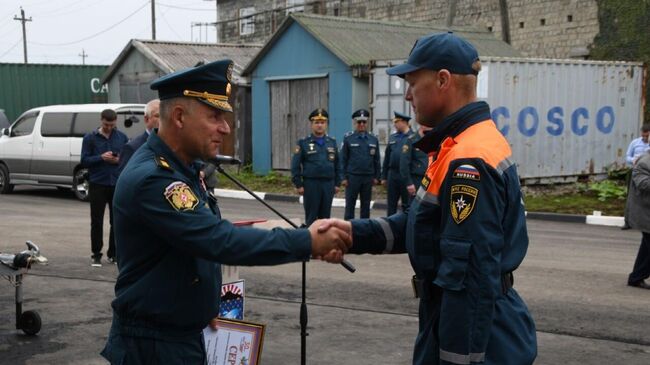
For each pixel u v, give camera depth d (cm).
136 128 1396
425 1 2450
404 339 543
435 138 262
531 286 718
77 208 1340
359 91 1666
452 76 256
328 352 512
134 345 253
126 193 243
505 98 1463
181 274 249
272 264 247
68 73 2380
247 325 368
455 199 238
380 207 1382
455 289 234
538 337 549
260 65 1869
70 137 1462
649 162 692
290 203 1470
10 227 1091
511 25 2203
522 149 1498
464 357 234
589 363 494
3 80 2264
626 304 649
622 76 1661
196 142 250
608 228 1163
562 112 1555
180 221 236
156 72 2133
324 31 1727
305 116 1781
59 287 704
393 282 730
